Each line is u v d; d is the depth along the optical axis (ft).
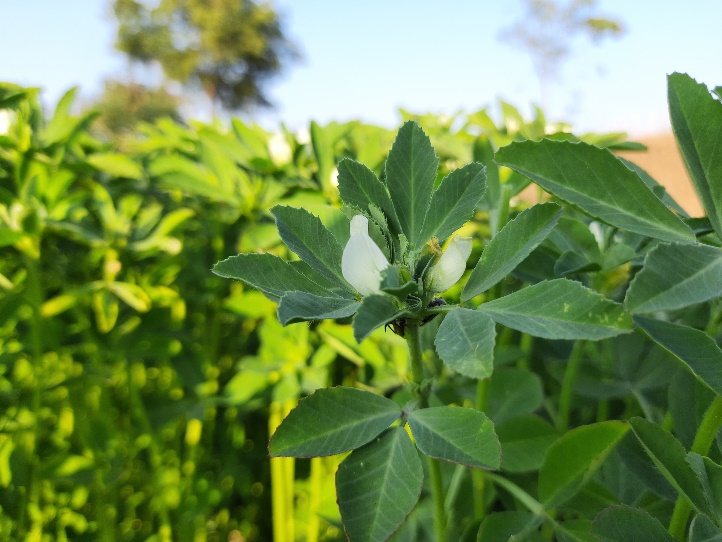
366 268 0.28
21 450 0.62
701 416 0.35
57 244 0.72
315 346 0.70
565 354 0.56
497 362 0.51
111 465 0.66
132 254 0.67
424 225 0.31
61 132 0.62
